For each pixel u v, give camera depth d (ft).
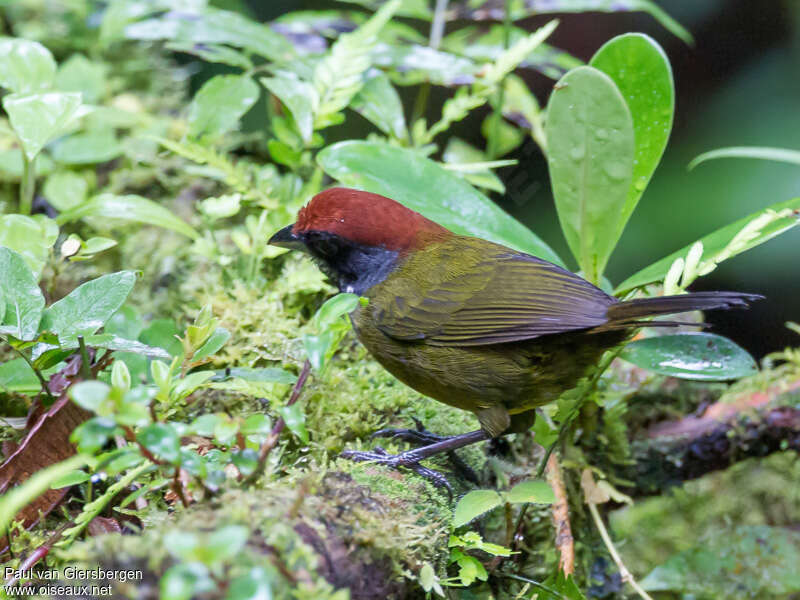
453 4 22.15
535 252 15.34
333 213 14.44
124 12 21.29
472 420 15.25
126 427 8.27
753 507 16.15
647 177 15.39
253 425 8.82
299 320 16.99
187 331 11.32
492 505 11.09
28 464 11.41
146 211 15.71
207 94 18.10
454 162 21.36
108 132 21.21
